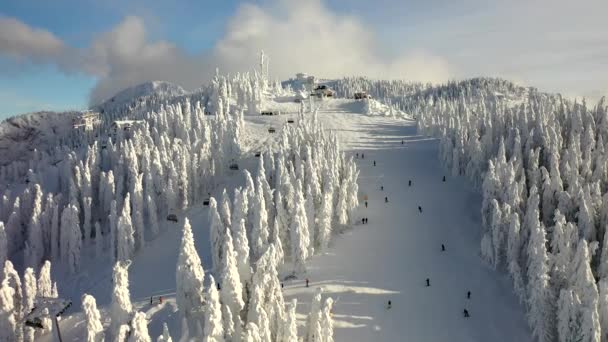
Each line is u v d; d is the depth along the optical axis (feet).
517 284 196.85
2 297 190.70
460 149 335.26
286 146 350.84
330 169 281.95
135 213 290.76
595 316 149.18
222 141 377.50
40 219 312.50
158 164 332.80
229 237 166.40
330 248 248.32
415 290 208.54
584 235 208.33
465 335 180.55
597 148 279.28
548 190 236.02
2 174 495.82
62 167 383.86
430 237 257.96
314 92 632.79
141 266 275.59
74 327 206.39
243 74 591.37
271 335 154.51
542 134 292.61
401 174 350.64
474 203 293.02
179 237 305.53
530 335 181.68
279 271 228.63
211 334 140.87
